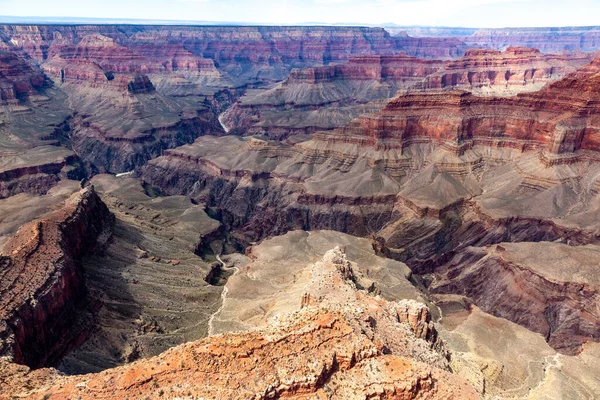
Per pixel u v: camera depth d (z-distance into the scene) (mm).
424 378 40969
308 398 38625
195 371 39531
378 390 39594
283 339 41719
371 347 43125
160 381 39250
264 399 37438
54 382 44844
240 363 39719
